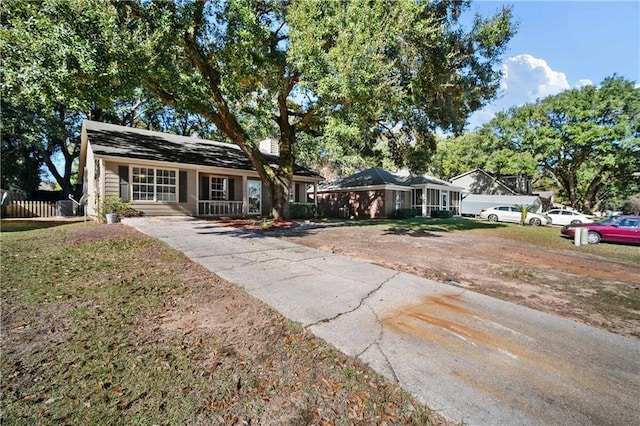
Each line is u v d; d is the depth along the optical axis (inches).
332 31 308.3
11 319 121.4
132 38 261.6
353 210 907.4
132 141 535.2
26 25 237.5
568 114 989.8
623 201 1744.6
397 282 187.0
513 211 828.6
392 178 920.3
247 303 145.4
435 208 988.6
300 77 390.9
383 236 396.2
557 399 82.7
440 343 113.0
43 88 244.7
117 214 435.8
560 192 1638.8
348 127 355.9
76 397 78.8
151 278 177.9
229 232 356.5
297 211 663.8
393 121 491.8
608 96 935.7
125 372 89.9
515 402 81.2
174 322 124.3
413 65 341.7
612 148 925.8
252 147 483.8
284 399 81.1
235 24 316.8
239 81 351.6
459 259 267.4
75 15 236.4
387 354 104.1
